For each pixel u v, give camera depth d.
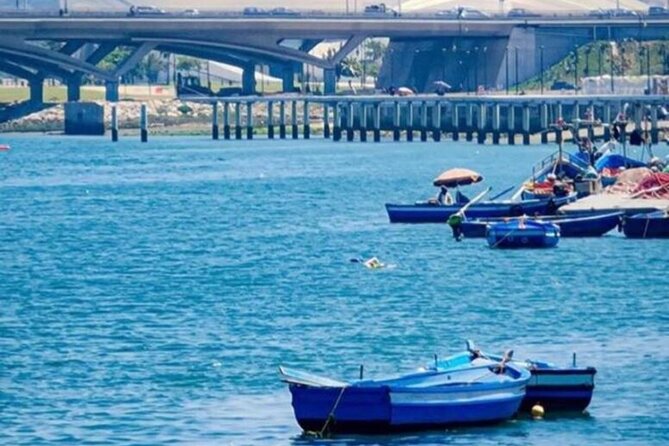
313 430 114.88
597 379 129.12
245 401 124.94
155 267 199.88
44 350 144.50
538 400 119.31
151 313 163.00
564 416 119.00
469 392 115.44
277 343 145.25
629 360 136.00
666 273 185.12
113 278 190.12
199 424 118.88
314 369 134.75
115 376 133.75
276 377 132.25
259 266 198.25
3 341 148.75
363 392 114.06
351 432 114.56
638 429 116.00
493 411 116.12
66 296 175.88
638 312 159.00
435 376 116.88
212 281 185.88
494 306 163.62
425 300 168.00
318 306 165.38
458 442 113.06
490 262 196.62
